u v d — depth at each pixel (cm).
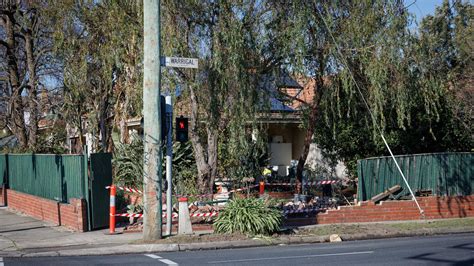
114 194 1568
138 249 1346
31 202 1964
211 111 1723
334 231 1619
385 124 1861
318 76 1838
